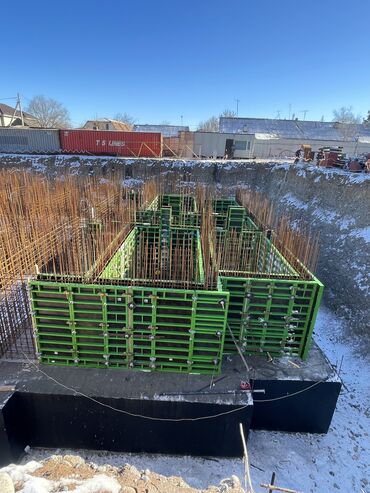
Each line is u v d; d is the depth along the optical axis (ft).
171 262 28.81
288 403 18.19
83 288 16.78
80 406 16.24
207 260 20.40
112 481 12.56
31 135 92.79
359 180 42.19
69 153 92.22
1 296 20.13
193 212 38.68
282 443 18.49
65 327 17.38
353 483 16.83
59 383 16.66
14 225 30.99
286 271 21.91
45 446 17.42
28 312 19.97
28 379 16.80
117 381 17.06
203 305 16.78
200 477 16.39
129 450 17.46
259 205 40.04
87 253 20.44
